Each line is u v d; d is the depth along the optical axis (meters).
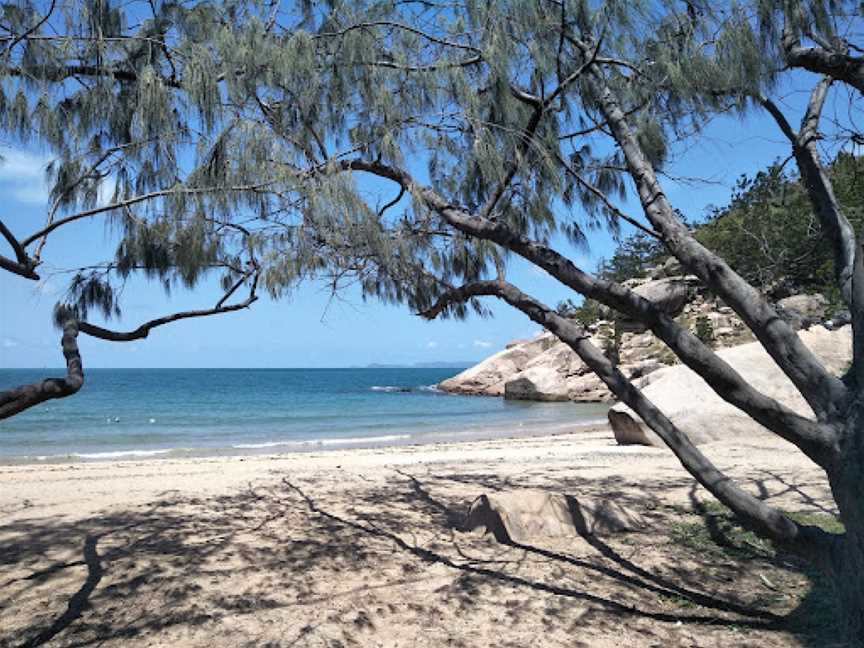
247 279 5.07
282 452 19.41
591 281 4.93
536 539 6.93
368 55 5.07
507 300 5.48
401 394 61.06
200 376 138.25
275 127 4.81
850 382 4.19
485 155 5.08
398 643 4.45
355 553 6.50
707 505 8.54
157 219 4.50
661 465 12.36
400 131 5.25
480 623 4.79
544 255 5.08
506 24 5.13
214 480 11.50
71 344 4.21
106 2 4.40
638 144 5.43
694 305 36.38
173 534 7.30
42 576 5.84
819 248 6.70
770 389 14.35
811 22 4.93
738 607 5.09
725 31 4.77
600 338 44.34
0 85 4.14
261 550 6.62
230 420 33.06
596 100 5.54
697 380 15.36
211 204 4.37
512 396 49.69
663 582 5.66
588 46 5.37
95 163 4.56
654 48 5.19
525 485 10.38
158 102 4.20
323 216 4.51
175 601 5.19
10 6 4.18
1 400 3.68
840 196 6.21
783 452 13.12
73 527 7.69
